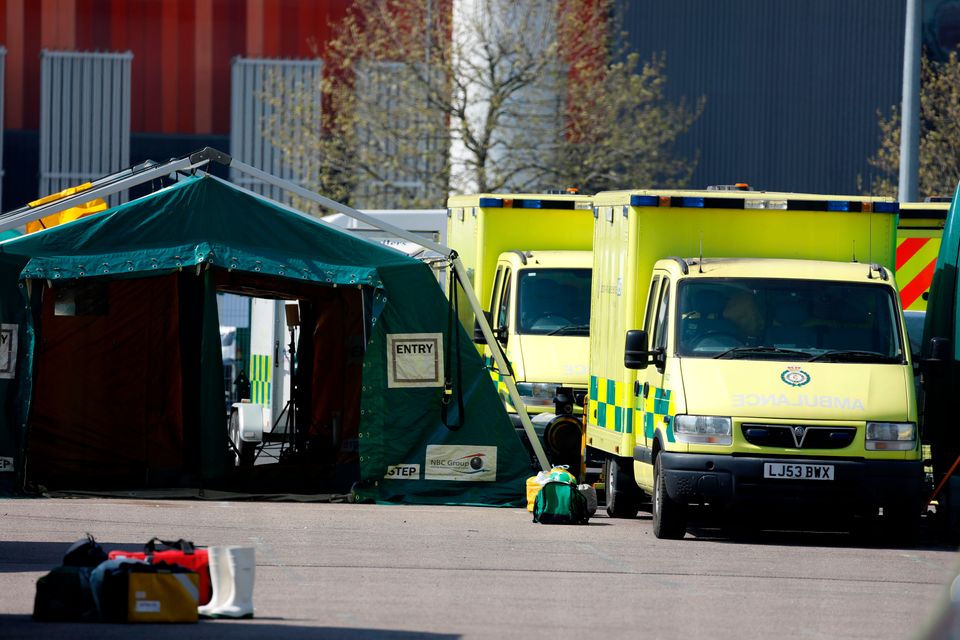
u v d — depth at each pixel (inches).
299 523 1785.2
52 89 5821.9
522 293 2399.1
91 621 1093.8
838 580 1397.6
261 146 5890.8
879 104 5452.8
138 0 5866.1
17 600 1189.7
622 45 5383.9
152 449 2265.0
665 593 1290.6
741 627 1127.0
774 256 1845.5
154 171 2036.2
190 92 5871.1
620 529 1802.4
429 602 1212.5
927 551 1642.5
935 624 561.6
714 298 1727.4
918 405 1879.9
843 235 1852.9
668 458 1641.2
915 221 2244.1
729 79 5428.2
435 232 2982.3
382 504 2073.1
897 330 1721.2
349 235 2090.3
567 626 1109.1
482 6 4515.3
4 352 1995.6
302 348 2605.8
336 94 4736.7
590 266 2422.5
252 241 2044.8
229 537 1628.9
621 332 1882.4
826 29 5447.8
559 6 4564.5
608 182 4603.8
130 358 2268.7
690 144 5433.1
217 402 2106.3
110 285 2260.1
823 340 1707.7
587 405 2112.5
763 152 5447.8
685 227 1844.2
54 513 1836.9
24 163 5831.7
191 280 2284.7
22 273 1967.3
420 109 4510.3
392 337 2108.8
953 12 5137.8
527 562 1472.7
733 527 1881.2
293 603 1197.7
